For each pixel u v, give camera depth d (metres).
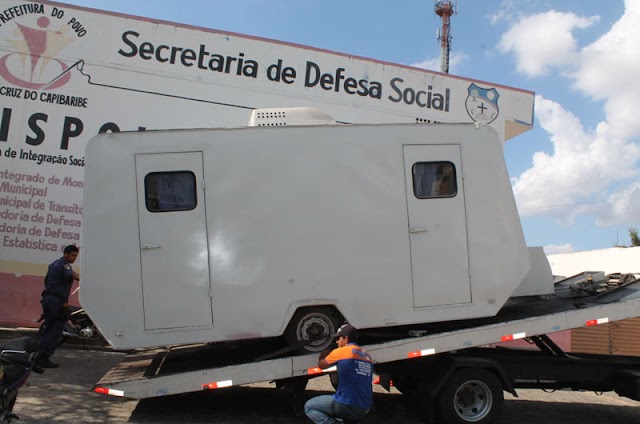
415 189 5.97
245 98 10.86
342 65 11.34
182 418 5.89
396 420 6.27
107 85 10.37
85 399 6.40
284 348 5.73
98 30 10.38
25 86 10.11
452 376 5.81
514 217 6.16
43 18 10.21
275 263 5.63
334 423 4.74
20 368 4.70
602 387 6.71
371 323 5.75
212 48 10.74
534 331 5.96
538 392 8.70
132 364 6.51
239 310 5.55
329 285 5.69
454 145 6.11
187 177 5.65
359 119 11.41
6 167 9.99
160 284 5.48
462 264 5.96
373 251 5.80
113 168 5.55
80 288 5.37
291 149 5.80
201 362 6.21
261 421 5.90
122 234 5.48
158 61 10.54
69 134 10.22
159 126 10.52
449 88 11.95
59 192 10.15
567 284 7.68
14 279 9.92
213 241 5.57
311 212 5.75
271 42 11.01
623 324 10.65
